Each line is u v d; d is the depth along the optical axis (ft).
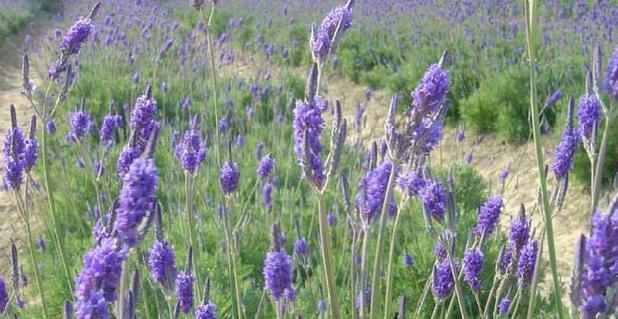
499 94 6.46
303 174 1.62
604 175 5.07
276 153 5.43
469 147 6.40
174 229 3.79
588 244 1.29
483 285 3.26
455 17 9.97
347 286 3.22
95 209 3.54
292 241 3.85
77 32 2.35
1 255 4.20
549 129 5.55
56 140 5.68
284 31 11.13
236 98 7.29
